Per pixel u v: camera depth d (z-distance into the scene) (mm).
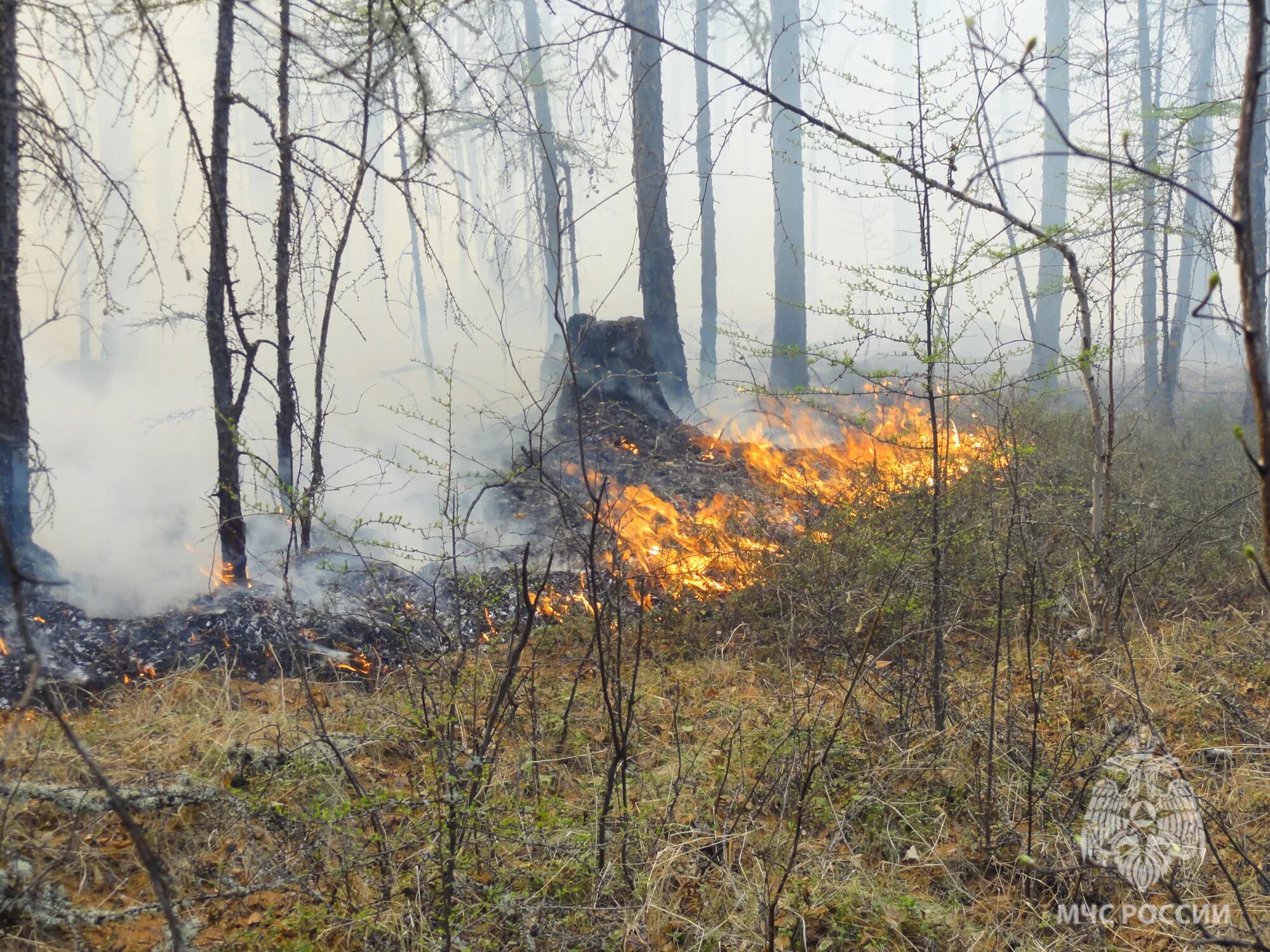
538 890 3311
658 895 3332
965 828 3814
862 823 3857
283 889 3320
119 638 5195
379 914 3113
